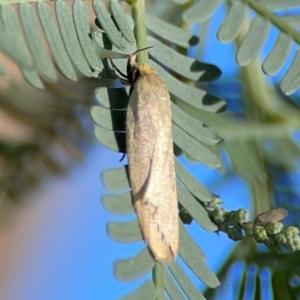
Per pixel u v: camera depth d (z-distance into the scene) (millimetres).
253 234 129
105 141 130
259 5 131
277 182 154
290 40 130
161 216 128
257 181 154
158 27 135
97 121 130
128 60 133
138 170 130
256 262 143
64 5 127
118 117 130
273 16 131
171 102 133
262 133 157
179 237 128
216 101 135
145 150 130
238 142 156
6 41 124
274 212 130
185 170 132
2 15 124
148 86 132
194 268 128
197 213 130
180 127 133
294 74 128
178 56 135
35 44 125
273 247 129
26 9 125
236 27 131
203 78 135
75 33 127
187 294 126
